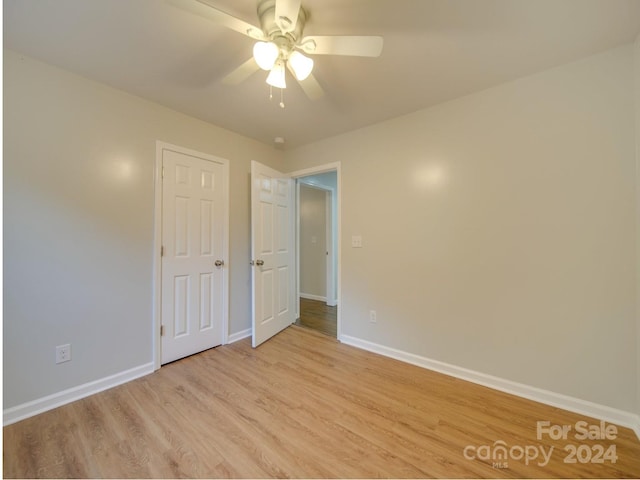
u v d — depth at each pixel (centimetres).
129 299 223
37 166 183
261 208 299
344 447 154
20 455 147
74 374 196
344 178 301
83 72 196
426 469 140
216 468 140
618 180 172
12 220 174
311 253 525
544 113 193
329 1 138
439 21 150
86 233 202
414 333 252
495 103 211
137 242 228
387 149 269
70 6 141
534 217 198
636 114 166
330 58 179
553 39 163
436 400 197
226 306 293
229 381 220
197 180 268
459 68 190
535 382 198
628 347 170
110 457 146
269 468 140
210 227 279
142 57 181
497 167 211
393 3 140
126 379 220
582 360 183
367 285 283
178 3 119
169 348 248
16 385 174
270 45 133
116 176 217
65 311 193
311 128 288
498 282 212
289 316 359
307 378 226
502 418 178
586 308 181
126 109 222
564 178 187
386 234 270
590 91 179
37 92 183
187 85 212
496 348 212
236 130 293
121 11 145
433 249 242
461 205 227
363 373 235
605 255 176
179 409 185
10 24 152
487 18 148
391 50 173
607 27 154
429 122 243
